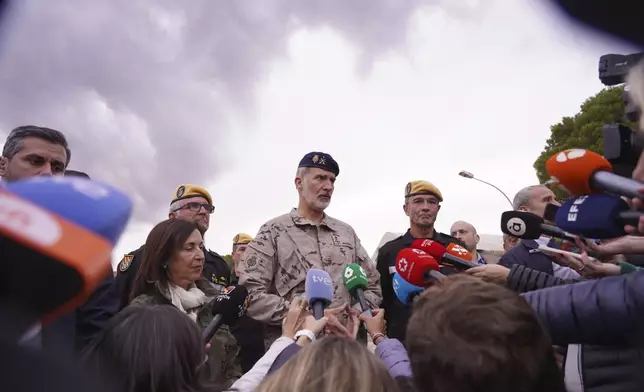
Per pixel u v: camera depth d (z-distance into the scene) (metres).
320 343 1.32
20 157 2.76
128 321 1.63
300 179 3.62
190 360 1.66
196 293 3.05
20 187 0.56
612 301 1.49
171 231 2.93
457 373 1.17
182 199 4.80
